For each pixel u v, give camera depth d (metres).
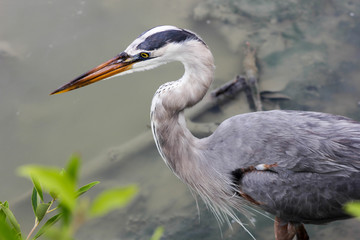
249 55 12.96
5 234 2.12
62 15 15.13
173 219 9.85
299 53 13.08
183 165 8.16
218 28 14.17
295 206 7.46
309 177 7.17
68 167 2.24
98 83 13.12
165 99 7.71
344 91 11.95
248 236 9.34
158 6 15.20
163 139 8.01
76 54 13.80
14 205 10.53
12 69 13.64
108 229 9.85
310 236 9.24
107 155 11.26
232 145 7.71
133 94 12.73
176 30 7.41
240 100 12.07
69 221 2.35
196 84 7.57
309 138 7.23
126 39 14.07
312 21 14.02
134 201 10.27
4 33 14.59
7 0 15.90
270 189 7.43
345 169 7.02
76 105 12.64
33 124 12.24
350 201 7.13
